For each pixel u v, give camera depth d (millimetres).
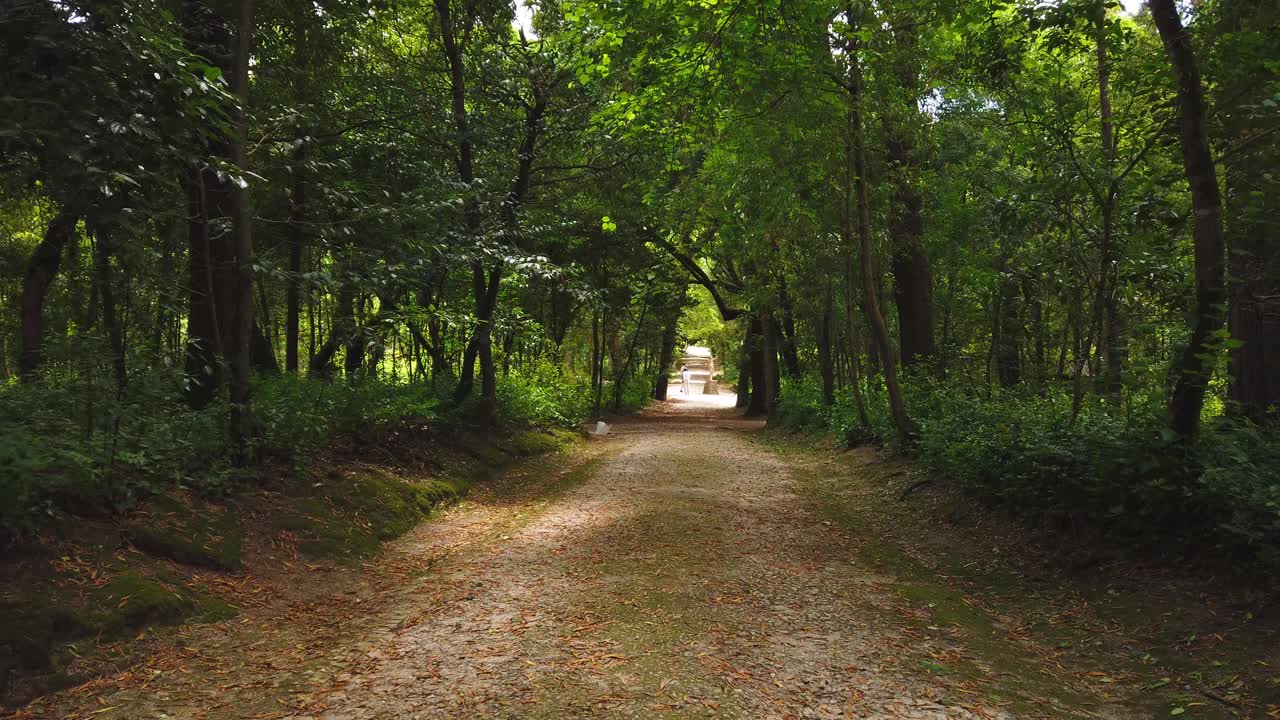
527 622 5496
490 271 14992
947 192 15688
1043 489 7418
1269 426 6793
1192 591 5367
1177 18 6125
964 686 4367
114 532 5574
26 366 7633
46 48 4930
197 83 5559
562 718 3846
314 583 6457
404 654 4844
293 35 11164
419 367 18562
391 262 9844
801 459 16078
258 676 4453
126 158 5316
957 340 18172
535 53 15383
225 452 7652
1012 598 6234
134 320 7738
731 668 4570
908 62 12109
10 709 3783
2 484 4793
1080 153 8156
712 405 43312
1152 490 5938
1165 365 6449
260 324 19031
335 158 12602
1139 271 7117
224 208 8594
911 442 12461
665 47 11062
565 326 27719
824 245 15875
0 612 4219
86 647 4398
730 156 14383
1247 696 4082
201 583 5688
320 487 8406
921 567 7391
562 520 9617
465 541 8469
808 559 7621
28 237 14609
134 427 6363
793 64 10727
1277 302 6609
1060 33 7906
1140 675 4555
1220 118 6562
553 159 17469
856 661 4738
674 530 8812
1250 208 6031
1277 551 4887
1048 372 10172
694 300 34125
